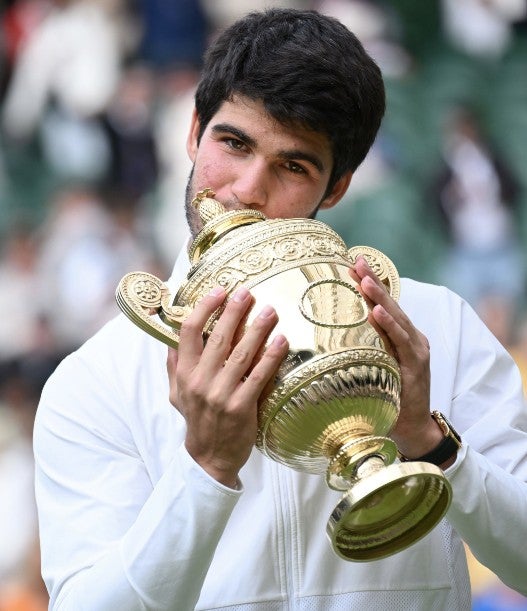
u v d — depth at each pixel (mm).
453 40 15875
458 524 3520
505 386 3977
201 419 3146
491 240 14461
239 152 3695
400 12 15812
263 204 3668
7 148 14703
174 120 14680
